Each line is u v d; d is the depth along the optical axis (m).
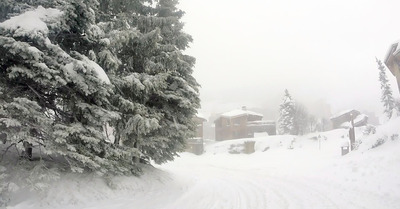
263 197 11.70
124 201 9.47
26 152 9.44
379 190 11.38
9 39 7.11
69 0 8.34
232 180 18.59
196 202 10.42
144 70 12.95
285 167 26.28
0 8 8.72
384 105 45.84
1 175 7.27
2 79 8.17
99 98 9.55
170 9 15.32
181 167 30.70
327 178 16.33
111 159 10.17
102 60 9.98
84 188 9.28
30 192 8.18
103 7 12.95
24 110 7.36
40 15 7.93
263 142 53.22
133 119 11.03
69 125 9.02
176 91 13.53
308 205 9.94
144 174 13.24
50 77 7.74
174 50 13.48
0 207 7.23
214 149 55.72
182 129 13.67
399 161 14.16
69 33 9.37
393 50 28.09
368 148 21.41
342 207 9.46
